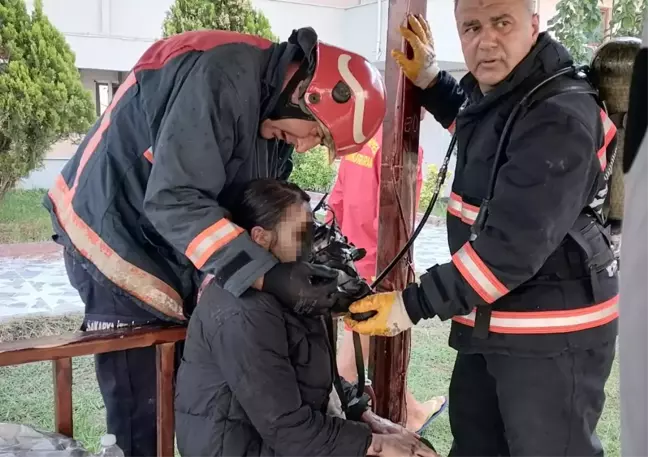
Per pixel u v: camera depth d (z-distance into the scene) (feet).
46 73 28.07
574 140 5.48
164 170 5.87
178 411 6.00
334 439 5.57
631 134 2.47
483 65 6.08
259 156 6.86
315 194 39.32
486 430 7.00
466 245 5.78
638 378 2.17
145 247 7.05
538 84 5.76
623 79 5.90
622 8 15.93
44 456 5.91
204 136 5.89
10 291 21.98
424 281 5.90
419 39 7.57
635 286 2.22
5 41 27.20
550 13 29.17
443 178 6.72
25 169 28.45
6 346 5.89
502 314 6.12
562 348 6.01
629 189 2.40
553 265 6.03
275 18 43.86
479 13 5.97
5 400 13.57
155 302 6.98
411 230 8.02
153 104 6.37
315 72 6.24
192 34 6.55
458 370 7.12
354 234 12.12
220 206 5.98
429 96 7.77
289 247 5.90
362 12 44.04
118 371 7.56
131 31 41.14
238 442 5.59
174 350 6.79
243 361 5.42
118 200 6.88
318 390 5.90
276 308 5.58
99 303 7.41
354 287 5.99
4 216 34.68
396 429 6.46
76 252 7.07
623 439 2.25
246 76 6.15
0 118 27.12
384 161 7.88
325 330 6.05
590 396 6.24
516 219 5.49
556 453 6.19
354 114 6.29
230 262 5.62
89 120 29.32
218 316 5.62
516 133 5.70
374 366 8.27
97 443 11.60
